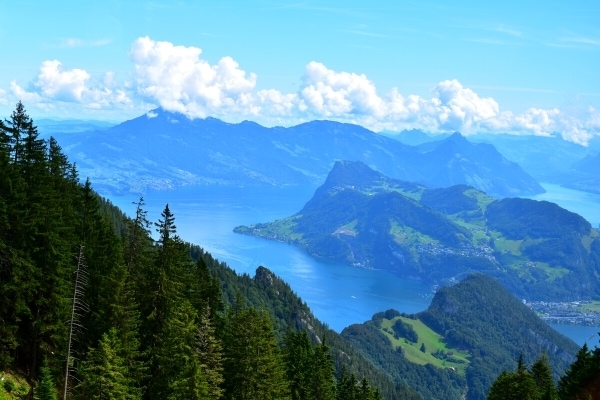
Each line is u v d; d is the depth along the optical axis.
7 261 53.62
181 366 55.75
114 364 50.00
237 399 62.62
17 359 59.00
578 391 74.69
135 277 64.19
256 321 64.56
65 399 52.59
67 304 57.94
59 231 60.03
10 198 54.75
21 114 61.12
